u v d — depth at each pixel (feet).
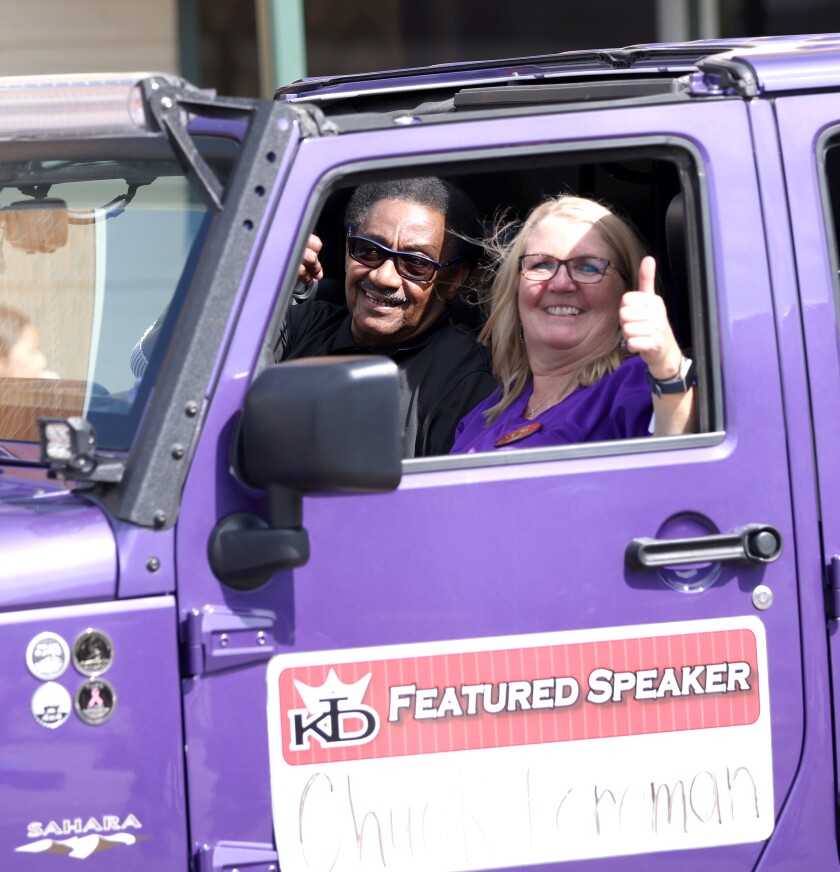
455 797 27.45
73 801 25.95
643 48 39.04
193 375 26.53
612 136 28.32
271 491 26.20
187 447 26.43
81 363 29.84
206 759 26.58
